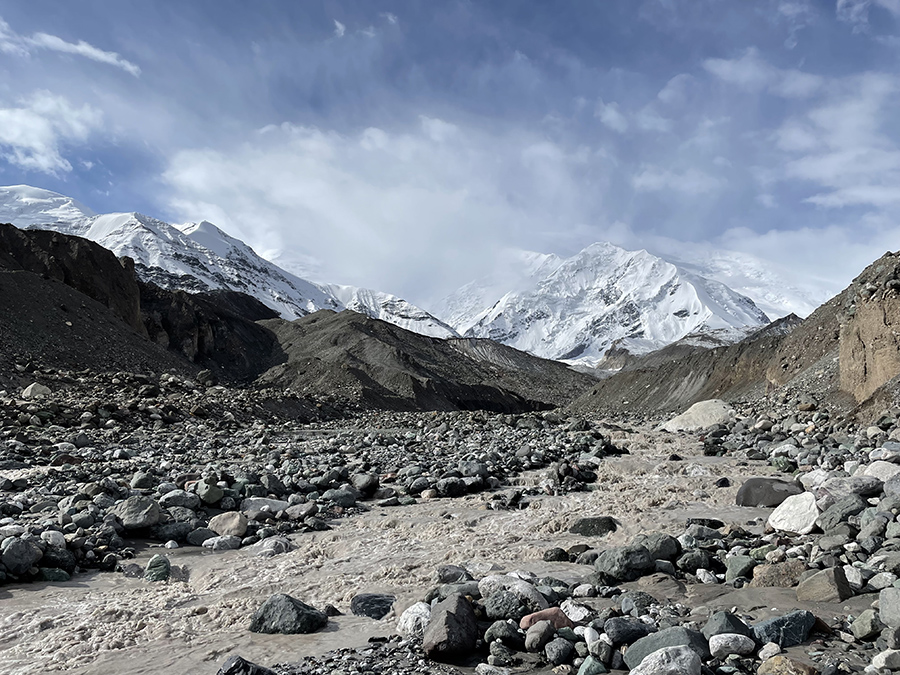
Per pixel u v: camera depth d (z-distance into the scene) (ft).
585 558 22.71
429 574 21.65
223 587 21.58
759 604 16.96
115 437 59.06
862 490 26.13
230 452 53.72
